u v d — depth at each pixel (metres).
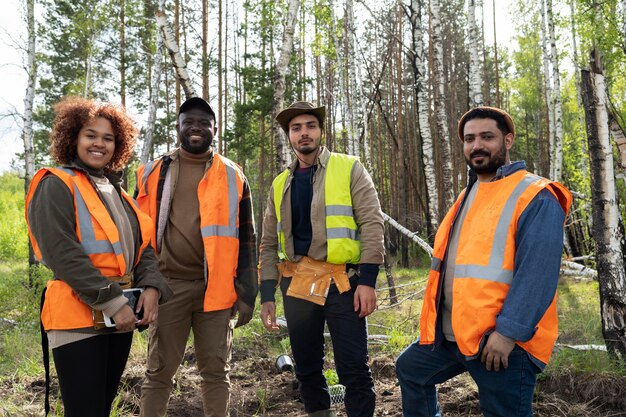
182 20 18.34
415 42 10.68
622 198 7.32
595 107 5.00
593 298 8.50
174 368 3.29
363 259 3.32
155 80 13.84
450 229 2.78
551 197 2.43
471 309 2.47
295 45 20.98
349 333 3.30
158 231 3.28
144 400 3.25
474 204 2.66
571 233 12.23
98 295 2.33
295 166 3.61
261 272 3.69
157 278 2.69
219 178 3.37
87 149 2.54
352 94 14.49
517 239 2.45
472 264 2.52
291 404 4.43
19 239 21.23
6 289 9.00
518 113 33.41
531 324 2.30
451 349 2.72
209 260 3.21
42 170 2.43
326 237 3.37
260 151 23.55
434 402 2.89
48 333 2.44
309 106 3.48
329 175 3.43
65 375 2.39
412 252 19.11
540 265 2.31
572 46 17.98
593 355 4.69
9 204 26.58
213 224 3.26
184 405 4.34
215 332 3.29
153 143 21.80
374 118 27.11
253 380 5.05
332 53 14.84
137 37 19.41
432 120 23.28
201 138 3.31
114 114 2.65
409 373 2.87
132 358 5.46
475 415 3.98
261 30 20.66
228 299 3.29
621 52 11.61
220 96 21.11
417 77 10.77
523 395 2.44
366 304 3.25
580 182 12.52
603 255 4.84
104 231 2.48
